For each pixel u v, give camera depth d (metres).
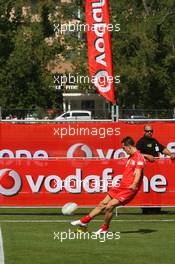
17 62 144.12
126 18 155.50
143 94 155.88
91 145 53.62
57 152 53.78
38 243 35.38
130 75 149.50
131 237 37.19
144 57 151.50
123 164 45.59
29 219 44.66
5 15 151.62
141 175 36.75
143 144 46.53
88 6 53.88
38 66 146.38
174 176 45.81
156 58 155.00
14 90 143.75
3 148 53.81
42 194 45.56
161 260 30.89
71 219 44.59
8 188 45.47
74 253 32.53
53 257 31.52
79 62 145.75
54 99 149.12
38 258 31.27
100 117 100.19
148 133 46.56
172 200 45.84
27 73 144.62
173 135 53.41
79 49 152.38
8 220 44.16
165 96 157.38
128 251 33.06
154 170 45.69
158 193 45.81
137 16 157.88
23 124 53.88
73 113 127.94
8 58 146.50
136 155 36.62
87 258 31.30
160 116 95.81
